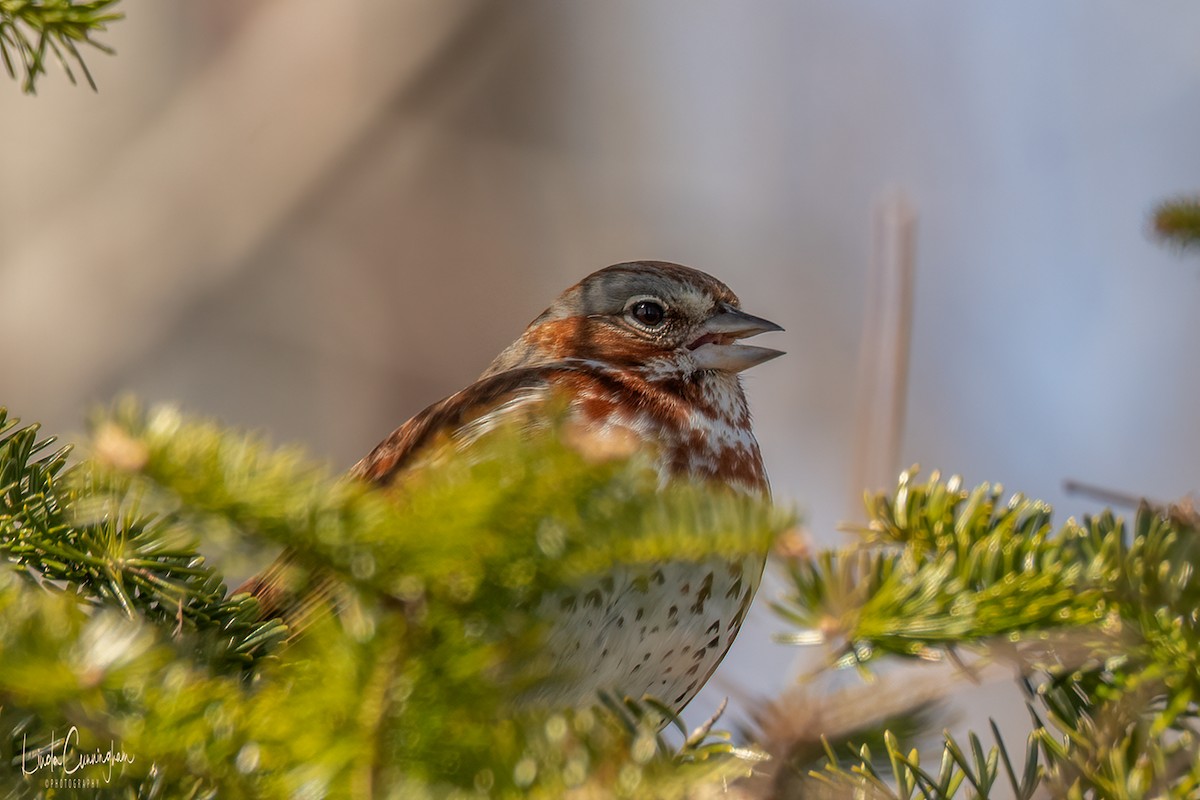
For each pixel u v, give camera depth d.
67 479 5.70
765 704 6.60
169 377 18.31
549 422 4.97
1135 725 5.72
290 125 17.92
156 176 17.69
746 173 21.64
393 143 19.19
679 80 22.03
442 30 18.64
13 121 18.06
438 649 4.57
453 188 20.45
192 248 17.62
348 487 4.66
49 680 4.29
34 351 17.20
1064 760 5.59
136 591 6.42
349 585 4.66
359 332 19.66
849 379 20.25
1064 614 5.68
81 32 6.95
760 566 8.15
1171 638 5.70
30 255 17.58
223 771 4.50
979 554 6.05
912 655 5.88
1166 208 8.74
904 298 9.27
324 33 18.12
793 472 19.78
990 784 5.62
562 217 21.00
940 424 18.33
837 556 5.91
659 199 21.47
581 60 21.61
